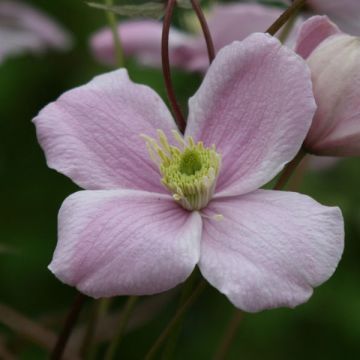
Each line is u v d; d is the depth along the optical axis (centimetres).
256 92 37
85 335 41
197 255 35
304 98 36
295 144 36
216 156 37
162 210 36
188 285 38
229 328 41
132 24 46
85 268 35
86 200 36
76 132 37
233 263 35
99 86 37
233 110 37
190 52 45
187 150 37
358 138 37
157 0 38
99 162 37
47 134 37
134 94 37
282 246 35
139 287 35
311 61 37
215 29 45
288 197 36
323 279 35
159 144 37
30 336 42
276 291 34
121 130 37
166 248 35
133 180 37
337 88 37
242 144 37
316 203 35
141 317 45
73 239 35
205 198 36
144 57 46
